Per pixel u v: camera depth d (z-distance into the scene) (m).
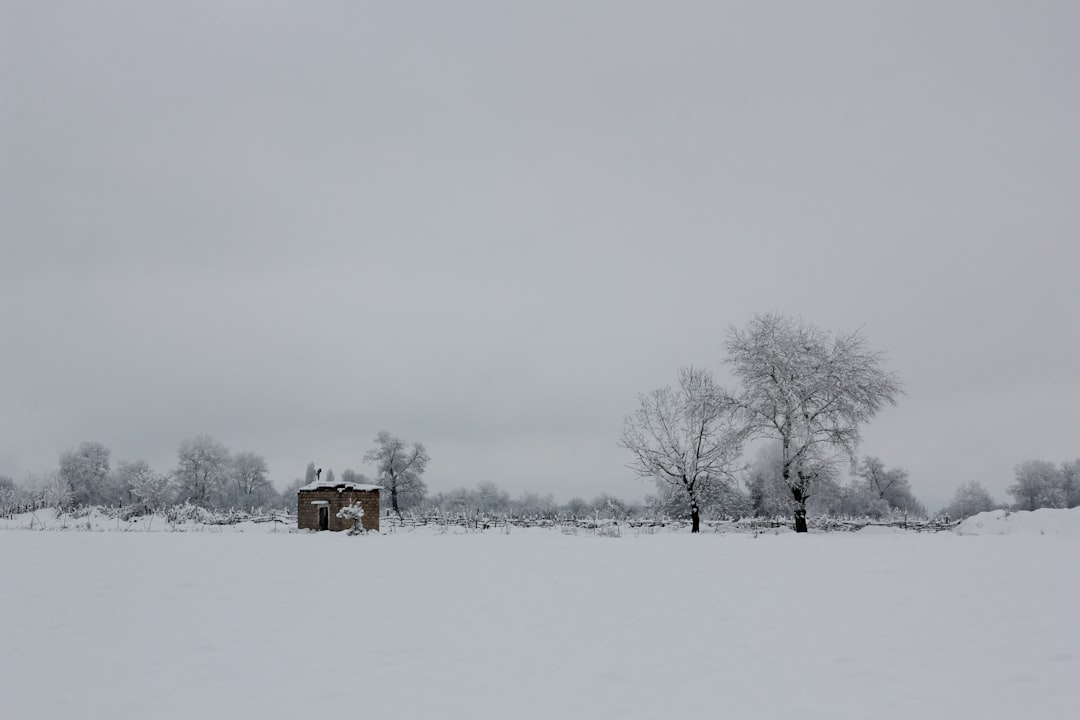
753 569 14.98
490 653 8.62
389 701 6.92
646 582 13.37
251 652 8.51
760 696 7.13
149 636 9.12
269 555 16.84
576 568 15.16
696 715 6.62
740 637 9.37
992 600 11.37
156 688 7.19
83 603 10.88
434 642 9.07
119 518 34.44
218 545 19.00
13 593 11.49
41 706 6.64
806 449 41.78
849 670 7.93
